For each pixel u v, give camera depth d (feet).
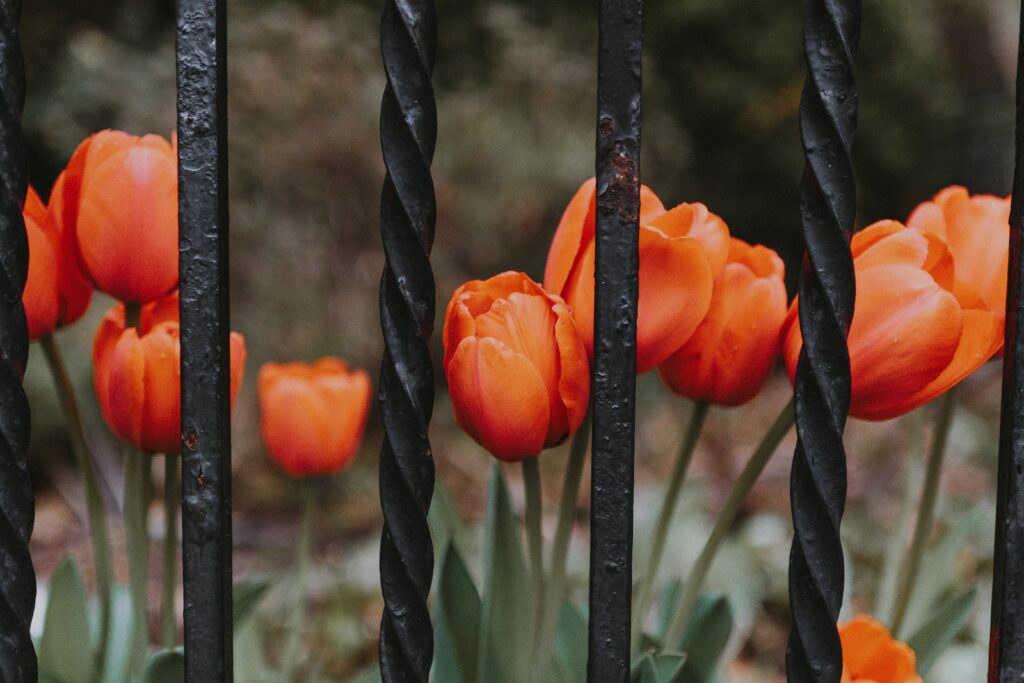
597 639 2.93
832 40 2.89
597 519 2.92
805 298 2.91
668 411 15.23
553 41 16.97
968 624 6.13
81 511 11.45
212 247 2.93
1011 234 2.95
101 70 14.44
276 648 7.29
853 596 7.86
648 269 3.02
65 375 3.27
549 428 3.00
